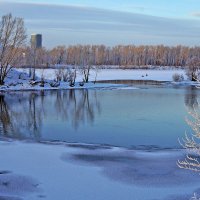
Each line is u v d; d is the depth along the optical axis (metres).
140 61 161.62
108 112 35.56
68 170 18.17
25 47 63.41
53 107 39.06
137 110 36.62
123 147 22.56
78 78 77.88
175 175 17.56
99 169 18.33
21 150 21.44
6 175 17.39
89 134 26.14
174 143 23.69
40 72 78.12
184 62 156.88
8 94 50.81
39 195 15.43
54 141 23.89
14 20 57.50
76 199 15.12
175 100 44.38
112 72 106.62
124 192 15.79
